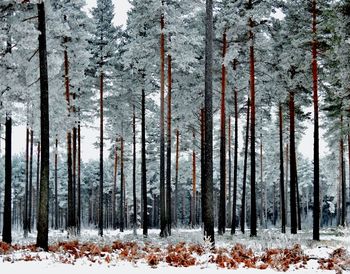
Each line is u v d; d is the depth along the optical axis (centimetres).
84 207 10531
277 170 6625
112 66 3078
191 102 2984
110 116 3356
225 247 1313
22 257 1048
